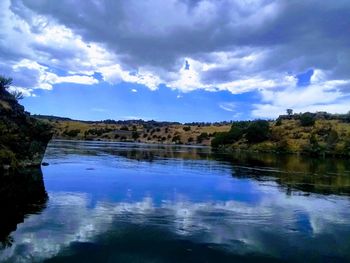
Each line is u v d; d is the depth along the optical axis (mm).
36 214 27406
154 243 22328
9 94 53781
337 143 129500
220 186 44625
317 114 188375
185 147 163500
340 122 167125
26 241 21547
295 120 179500
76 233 23438
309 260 20766
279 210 32188
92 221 26250
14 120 51031
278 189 43719
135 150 118375
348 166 84000
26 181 41562
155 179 48656
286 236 24719
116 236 23250
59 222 25625
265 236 24531
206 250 21547
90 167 59750
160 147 152000
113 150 112125
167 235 23859
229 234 24656
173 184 44812
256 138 154125
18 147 49406
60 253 20047
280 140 146500
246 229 25922
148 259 19875
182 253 20969
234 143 162125
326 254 21750
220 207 32562
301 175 59938
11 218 26031
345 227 27359
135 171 56750
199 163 77250
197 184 45562
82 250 20656
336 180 54594
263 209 32344
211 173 58469
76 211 28844
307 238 24438
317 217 30031
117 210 29812
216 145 168625
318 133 149000
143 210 30203
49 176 47000
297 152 133000
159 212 29734
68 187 39375
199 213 30016
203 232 24828
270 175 58438
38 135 54812
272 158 105312
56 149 103812
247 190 42219
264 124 156375
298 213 31234
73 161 69125
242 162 84625
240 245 22609
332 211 32406
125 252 20703
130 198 34844
